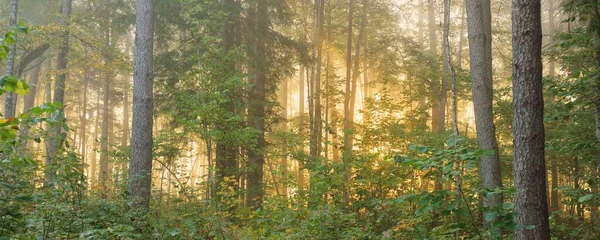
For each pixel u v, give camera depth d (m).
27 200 4.25
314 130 18.53
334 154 26.72
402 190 12.55
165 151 13.37
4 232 4.38
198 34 14.98
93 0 24.03
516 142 5.56
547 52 12.35
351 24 22.08
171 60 16.98
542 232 5.32
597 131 8.23
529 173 5.41
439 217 9.48
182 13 14.98
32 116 3.45
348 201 11.14
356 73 23.25
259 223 9.55
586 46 8.47
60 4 22.14
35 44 18.33
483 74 9.93
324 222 8.36
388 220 9.56
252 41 17.14
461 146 4.70
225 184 10.93
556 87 8.57
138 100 10.64
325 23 24.69
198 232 7.71
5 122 3.15
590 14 8.30
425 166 4.60
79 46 19.20
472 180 11.35
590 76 7.77
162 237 7.17
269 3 17.66
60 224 6.02
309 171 12.84
